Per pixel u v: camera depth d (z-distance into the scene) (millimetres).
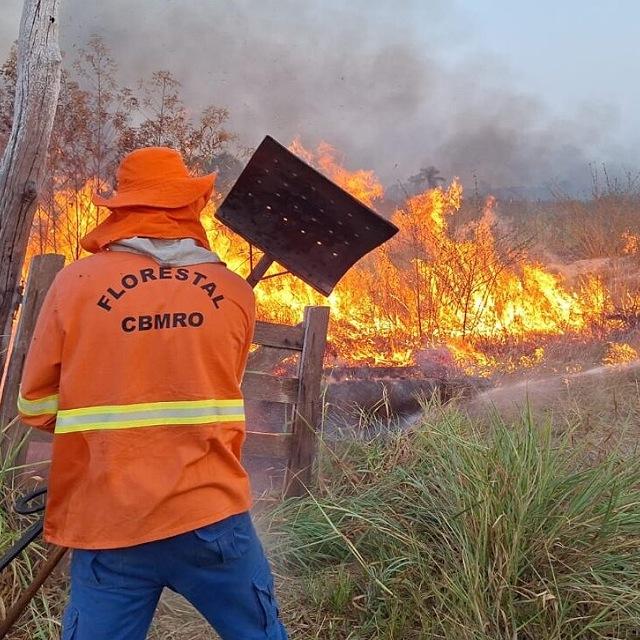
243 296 2105
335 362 5488
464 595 2826
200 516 1892
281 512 3613
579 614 2869
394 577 3125
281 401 3834
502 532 2977
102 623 1902
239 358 2094
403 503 3572
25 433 3355
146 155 2139
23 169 3980
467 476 3268
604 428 4711
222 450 1957
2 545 2998
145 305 1968
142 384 1923
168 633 2904
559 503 3113
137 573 1915
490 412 4445
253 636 2020
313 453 3869
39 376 1950
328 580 3199
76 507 1927
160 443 1907
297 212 3059
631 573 2945
